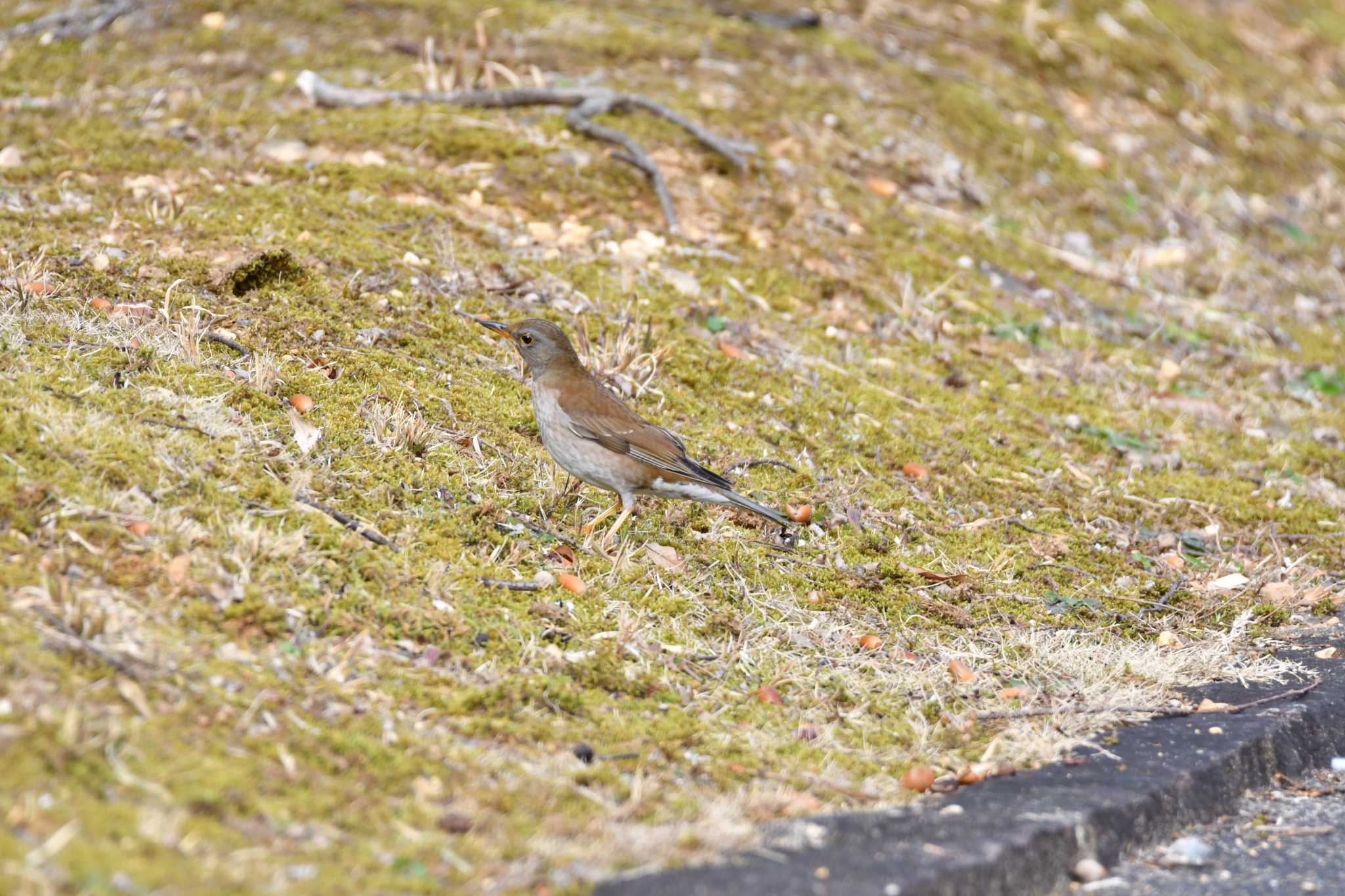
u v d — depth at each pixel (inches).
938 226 656.4
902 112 730.8
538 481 411.8
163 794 238.2
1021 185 723.4
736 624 366.0
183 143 577.3
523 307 508.7
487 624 334.0
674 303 540.4
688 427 469.4
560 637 339.6
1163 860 296.0
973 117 753.6
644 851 255.8
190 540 321.1
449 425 424.8
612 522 407.2
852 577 405.1
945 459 488.1
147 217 497.4
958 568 422.6
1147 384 585.0
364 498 370.0
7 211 486.6
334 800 253.4
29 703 248.2
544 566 371.9
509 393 455.2
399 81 668.1
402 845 245.0
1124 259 696.4
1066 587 424.5
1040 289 641.0
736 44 753.6
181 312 425.7
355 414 408.5
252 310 450.6
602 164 614.9
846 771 308.7
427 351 462.6
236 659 291.1
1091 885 281.7
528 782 277.3
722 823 271.0
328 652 305.6
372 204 543.8
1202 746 334.0
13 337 390.3
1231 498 498.3
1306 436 564.4
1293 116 902.4
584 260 551.5
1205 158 813.9
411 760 274.1
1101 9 937.5
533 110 648.4
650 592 373.1
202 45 676.7
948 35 840.9
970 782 310.3
